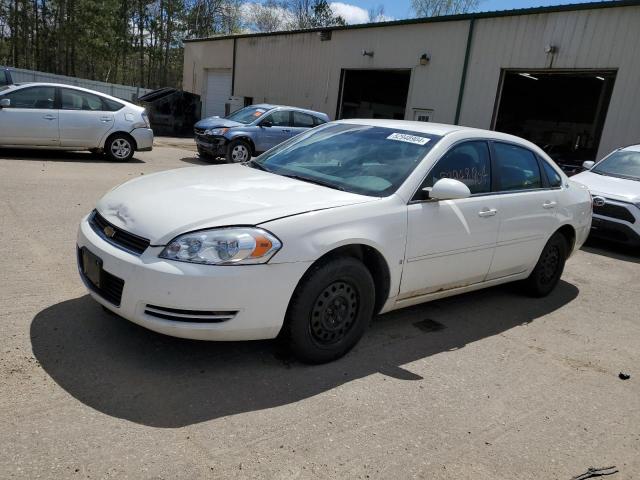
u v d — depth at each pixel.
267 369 3.34
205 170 4.26
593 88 23.66
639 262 7.69
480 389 3.45
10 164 9.94
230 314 3.01
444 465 2.63
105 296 3.19
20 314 3.71
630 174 8.88
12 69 28.12
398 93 25.75
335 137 4.58
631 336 4.70
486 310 4.97
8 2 45.91
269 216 3.14
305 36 21.27
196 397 2.96
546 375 3.77
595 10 12.90
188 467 2.40
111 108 11.66
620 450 2.94
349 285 3.45
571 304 5.43
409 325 4.39
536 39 14.07
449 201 4.03
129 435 2.58
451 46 16.08
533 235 4.91
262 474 2.41
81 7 42.22
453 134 4.30
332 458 2.58
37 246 5.23
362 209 3.49
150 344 3.49
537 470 2.68
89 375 3.06
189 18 51.84
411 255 3.78
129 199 3.45
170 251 2.95
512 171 4.77
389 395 3.23
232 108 25.92
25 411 2.67
